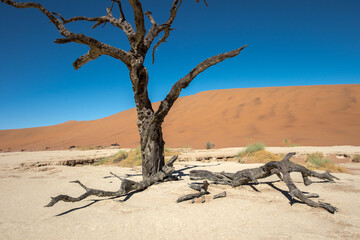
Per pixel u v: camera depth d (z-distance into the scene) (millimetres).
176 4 8672
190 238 3607
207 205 5359
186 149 25016
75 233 3906
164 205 5445
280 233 3695
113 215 4812
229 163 13570
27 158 19406
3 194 6891
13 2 6551
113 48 7465
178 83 7668
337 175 9586
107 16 8453
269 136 32562
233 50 6984
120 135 52812
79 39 7016
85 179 9336
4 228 4152
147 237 3697
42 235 3830
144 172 8055
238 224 4148
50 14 6809
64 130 79562
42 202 5977
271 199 5762
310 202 4969
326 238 3479
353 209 4898
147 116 8148
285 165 5883
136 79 7871
